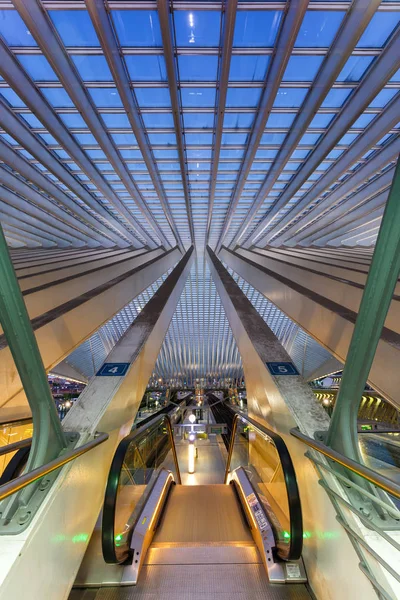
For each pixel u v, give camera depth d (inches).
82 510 105.7
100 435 122.0
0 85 330.6
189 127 426.9
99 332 1112.2
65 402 821.9
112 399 145.3
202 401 1395.2
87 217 699.4
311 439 99.4
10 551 68.3
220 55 301.1
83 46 291.9
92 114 371.6
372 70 304.5
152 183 598.5
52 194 546.0
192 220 921.5
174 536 132.7
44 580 77.4
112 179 582.2
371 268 76.3
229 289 397.1
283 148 462.0
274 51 296.7
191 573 104.5
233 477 198.1
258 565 108.2
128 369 175.0
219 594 96.9
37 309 269.0
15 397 181.9
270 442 138.4
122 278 383.2
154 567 107.3
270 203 726.5
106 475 135.3
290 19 252.8
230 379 1579.7
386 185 495.8
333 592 84.4
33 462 88.4
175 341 1470.2
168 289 386.0
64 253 711.7
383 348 175.0
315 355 982.4
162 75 331.9
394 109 347.9
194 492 182.5
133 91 355.9
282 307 357.7
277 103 370.6
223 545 119.8
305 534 109.4
